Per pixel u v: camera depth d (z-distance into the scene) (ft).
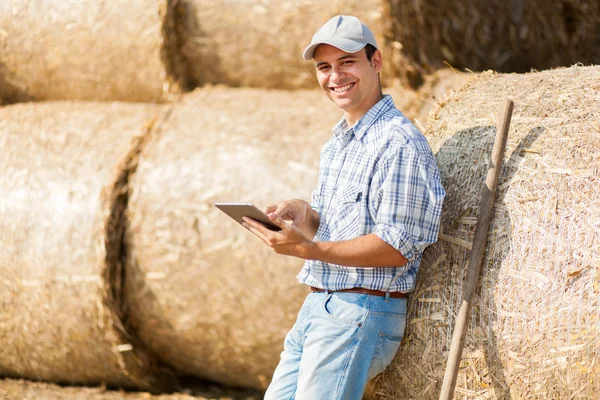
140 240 13.46
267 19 14.44
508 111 9.29
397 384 9.77
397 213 8.91
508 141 9.53
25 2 15.85
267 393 9.95
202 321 13.34
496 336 8.95
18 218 14.06
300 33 14.28
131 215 13.56
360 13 13.79
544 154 9.21
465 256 9.39
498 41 15.78
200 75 15.40
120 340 13.83
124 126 14.75
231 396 14.38
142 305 13.67
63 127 15.01
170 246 13.25
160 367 14.52
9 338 14.43
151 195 13.46
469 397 9.11
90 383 14.89
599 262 8.48
